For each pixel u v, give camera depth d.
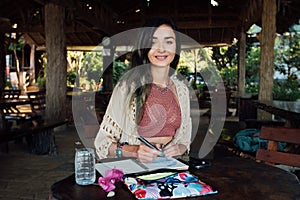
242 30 9.79
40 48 12.00
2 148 5.03
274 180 1.46
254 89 12.32
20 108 10.26
